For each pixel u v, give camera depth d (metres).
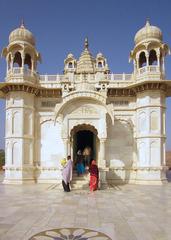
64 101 18.48
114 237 6.91
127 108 21.25
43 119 21.41
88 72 23.95
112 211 10.07
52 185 19.11
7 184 19.62
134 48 21.06
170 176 26.86
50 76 21.66
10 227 7.79
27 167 20.23
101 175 17.92
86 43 26.12
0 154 40.31
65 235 7.04
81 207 10.84
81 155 21.50
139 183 19.95
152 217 9.12
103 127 18.42
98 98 18.41
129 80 21.23
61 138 19.52
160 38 20.75
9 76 20.67
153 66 20.22
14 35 21.02
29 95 20.88
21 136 20.12
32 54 21.48
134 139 20.92
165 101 20.67
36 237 6.86
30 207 10.81
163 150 20.08
